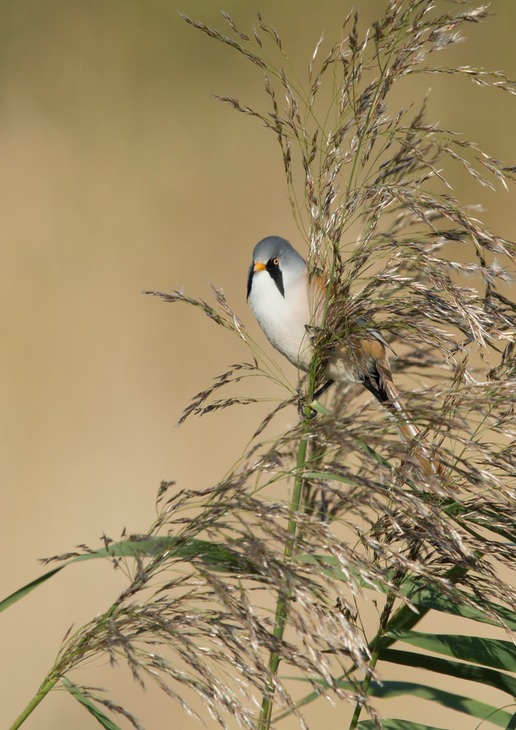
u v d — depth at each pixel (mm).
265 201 17219
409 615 4367
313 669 3723
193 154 17984
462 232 4715
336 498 5242
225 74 19688
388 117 4828
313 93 4910
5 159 17625
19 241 16266
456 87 19078
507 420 4207
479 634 10273
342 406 5953
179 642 3811
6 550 11695
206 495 4109
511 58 19375
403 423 4195
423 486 4066
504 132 18078
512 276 4566
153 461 13117
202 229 16688
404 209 5453
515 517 4281
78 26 20406
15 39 19812
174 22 20625
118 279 15805
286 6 20891
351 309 4953
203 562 4031
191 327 15406
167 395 14203
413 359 6051
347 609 3963
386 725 4477
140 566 3943
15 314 15195
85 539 11844
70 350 14781
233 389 14156
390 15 4711
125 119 18766
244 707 3703
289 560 3980
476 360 5207
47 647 10477
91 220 16766
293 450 4750
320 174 4980
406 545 4410
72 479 12703
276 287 7355
